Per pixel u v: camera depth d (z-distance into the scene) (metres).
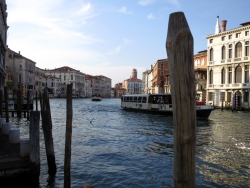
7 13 43.75
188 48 2.35
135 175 7.43
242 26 37.88
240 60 37.84
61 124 19.72
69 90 5.65
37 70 79.94
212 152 10.26
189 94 2.36
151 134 14.91
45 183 6.52
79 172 7.64
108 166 8.28
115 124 19.92
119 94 170.62
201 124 19.64
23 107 24.44
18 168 6.16
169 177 7.27
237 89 38.12
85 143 12.01
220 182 6.99
